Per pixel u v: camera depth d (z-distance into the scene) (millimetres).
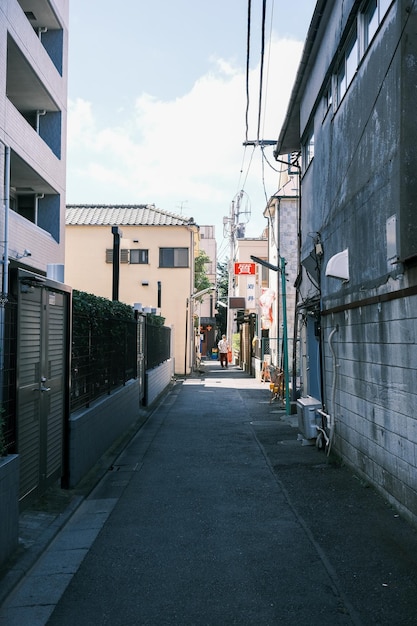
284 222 24625
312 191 11406
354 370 7898
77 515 6324
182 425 13258
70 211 32656
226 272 59531
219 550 5176
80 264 30734
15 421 5324
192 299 31875
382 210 6492
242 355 38750
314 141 11133
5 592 4164
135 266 30969
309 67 11055
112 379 11086
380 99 6543
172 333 28609
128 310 13297
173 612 3963
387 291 6359
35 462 6109
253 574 4609
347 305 8109
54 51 17281
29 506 5953
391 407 6285
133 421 13398
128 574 4645
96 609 4020
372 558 4891
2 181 12578
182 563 4871
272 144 14766
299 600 4129
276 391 17750
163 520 6113
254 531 5688
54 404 6902
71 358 7633
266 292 25250
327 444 9273
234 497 6984
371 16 7316
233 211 38719
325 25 9516
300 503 6625
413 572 4590
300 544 5281
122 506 6672
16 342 5375
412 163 5695
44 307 6438
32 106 16984
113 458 9414
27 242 14383
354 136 7793
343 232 8477
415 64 5699
